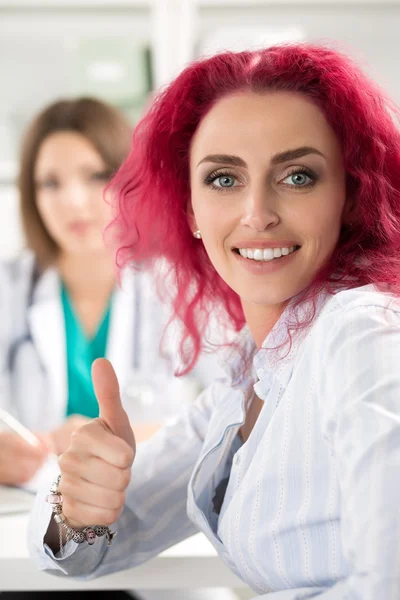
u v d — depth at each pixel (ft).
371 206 2.64
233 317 3.45
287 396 2.36
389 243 2.63
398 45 7.18
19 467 4.09
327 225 2.54
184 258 3.37
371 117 2.59
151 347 6.38
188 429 3.24
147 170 3.19
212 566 3.00
